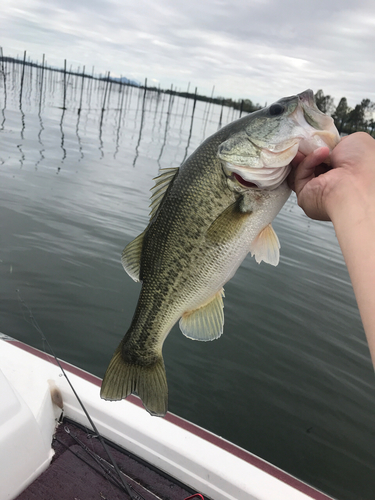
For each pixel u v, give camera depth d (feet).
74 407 1.98
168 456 1.79
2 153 12.07
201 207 1.51
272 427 3.58
